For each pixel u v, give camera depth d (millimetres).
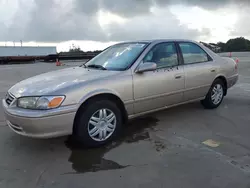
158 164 2660
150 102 3596
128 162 2721
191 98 4242
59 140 3352
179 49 4035
